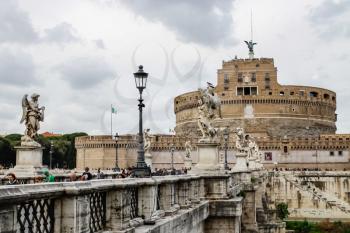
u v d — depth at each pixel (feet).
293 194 388.37
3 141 409.69
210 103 101.09
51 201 33.83
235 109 595.88
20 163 108.06
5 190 27.20
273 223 231.91
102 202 42.93
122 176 113.29
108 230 43.45
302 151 542.98
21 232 29.73
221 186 93.09
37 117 110.01
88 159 535.19
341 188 416.87
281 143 545.03
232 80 612.70
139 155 69.97
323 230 301.02
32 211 31.09
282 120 595.88
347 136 542.57
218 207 90.53
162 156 522.47
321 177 418.51
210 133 98.32
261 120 591.78
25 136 108.78
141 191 53.21
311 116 618.44
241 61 615.98
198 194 86.17
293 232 284.82
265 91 603.67
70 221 34.45
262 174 292.81
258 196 236.84
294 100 604.49
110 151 523.70
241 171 162.81
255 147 303.07
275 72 610.65
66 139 586.86
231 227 90.12
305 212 381.40
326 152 542.16
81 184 36.35
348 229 302.25
